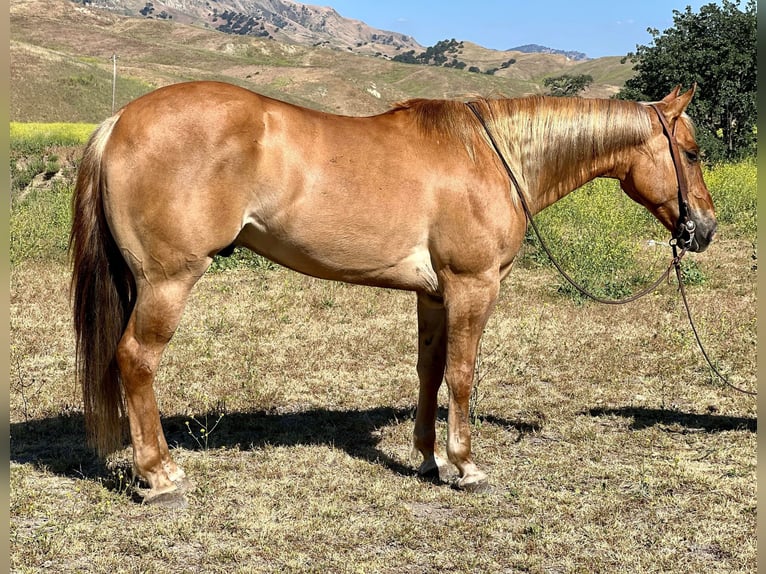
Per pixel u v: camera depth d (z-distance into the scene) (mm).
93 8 136750
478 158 3898
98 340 3723
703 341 7172
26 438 4688
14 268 10031
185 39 130875
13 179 18531
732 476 4395
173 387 5688
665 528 3756
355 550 3463
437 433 5094
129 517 3686
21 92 45406
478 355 6766
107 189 3539
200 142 3465
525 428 5211
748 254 11945
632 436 5051
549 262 11016
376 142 3766
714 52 25844
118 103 49156
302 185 3604
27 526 3553
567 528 3725
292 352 6754
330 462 4496
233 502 3906
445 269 3889
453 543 3549
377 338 7238
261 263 10867
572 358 6773
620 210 12445
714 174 17062
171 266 3566
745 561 3445
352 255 3771
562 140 4191
